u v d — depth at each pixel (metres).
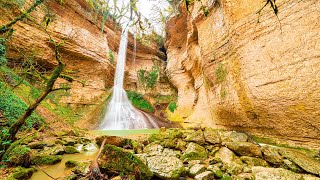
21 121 4.13
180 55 22.89
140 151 6.89
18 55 11.80
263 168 4.87
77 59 17.45
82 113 16.23
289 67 6.28
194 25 15.70
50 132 8.74
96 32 20.33
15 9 11.85
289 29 6.30
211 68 11.94
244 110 8.81
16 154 4.88
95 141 8.41
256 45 7.69
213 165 5.24
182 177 4.71
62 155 6.47
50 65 14.95
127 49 27.41
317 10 5.43
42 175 4.59
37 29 13.71
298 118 6.21
